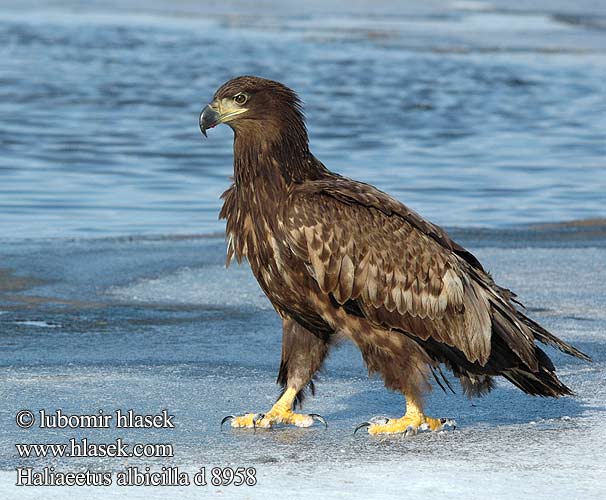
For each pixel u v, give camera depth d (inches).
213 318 610.9
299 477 363.6
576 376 502.3
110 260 743.1
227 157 1175.6
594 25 2810.0
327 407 459.2
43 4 2866.6
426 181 1068.5
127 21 2591.0
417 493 348.2
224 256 764.0
